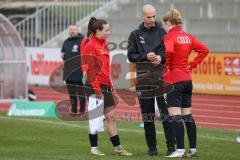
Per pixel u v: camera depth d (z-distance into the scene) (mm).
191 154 24047
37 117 37594
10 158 23391
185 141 28656
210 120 38594
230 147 27297
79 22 61500
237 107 43719
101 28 24188
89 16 61844
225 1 57500
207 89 49906
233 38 56000
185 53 23531
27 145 28031
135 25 60156
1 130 32219
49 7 62312
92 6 62156
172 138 24250
